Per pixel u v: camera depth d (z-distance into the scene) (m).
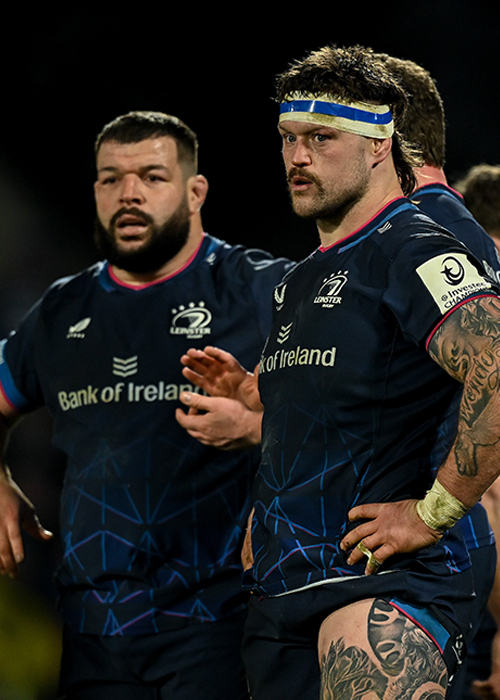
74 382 11.24
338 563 7.58
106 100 36.75
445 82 37.06
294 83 8.06
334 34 37.31
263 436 8.29
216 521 10.71
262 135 37.34
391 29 37.09
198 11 36.12
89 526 10.77
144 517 10.62
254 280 11.26
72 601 10.93
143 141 11.27
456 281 7.26
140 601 10.52
